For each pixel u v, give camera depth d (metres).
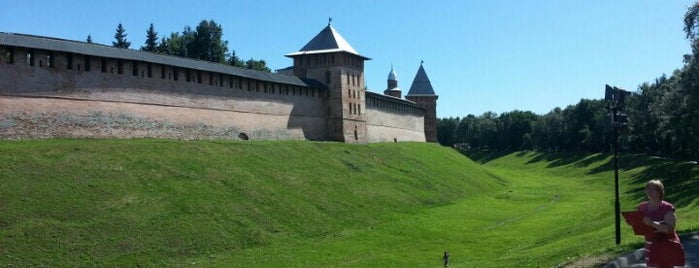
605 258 21.23
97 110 51.59
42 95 47.72
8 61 45.88
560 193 79.56
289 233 42.78
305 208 48.69
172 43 120.94
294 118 75.62
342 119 82.31
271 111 71.62
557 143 165.38
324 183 57.22
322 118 81.88
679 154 108.06
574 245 29.73
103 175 43.09
